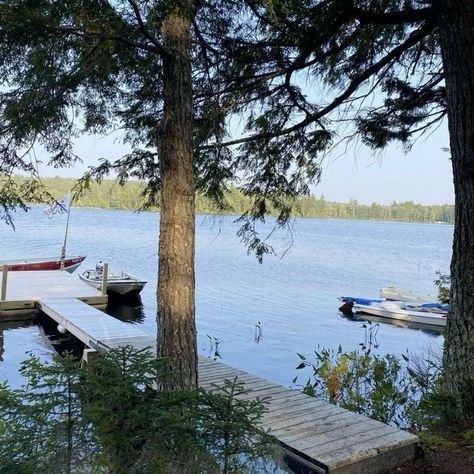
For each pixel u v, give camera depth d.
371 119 4.89
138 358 1.91
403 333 12.34
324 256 33.44
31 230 45.00
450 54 3.65
